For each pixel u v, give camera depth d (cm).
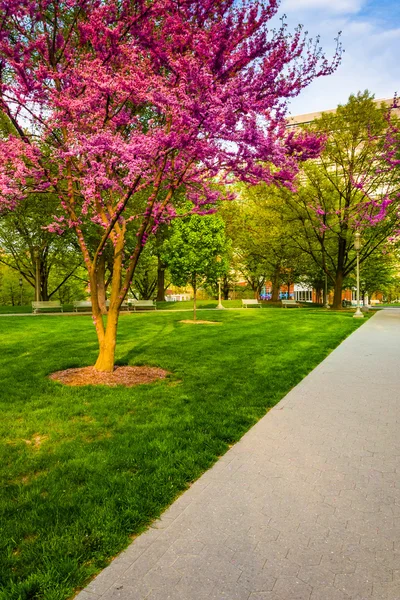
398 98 1245
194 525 295
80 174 784
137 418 522
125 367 819
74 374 759
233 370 793
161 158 660
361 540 275
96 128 638
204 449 427
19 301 5088
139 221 1756
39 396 620
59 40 685
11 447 436
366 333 1370
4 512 311
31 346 1065
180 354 957
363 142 2434
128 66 623
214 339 1195
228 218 3128
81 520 297
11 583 234
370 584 234
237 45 589
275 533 284
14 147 626
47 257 3125
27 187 719
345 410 557
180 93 505
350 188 2380
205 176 716
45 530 288
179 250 1691
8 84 693
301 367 817
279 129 562
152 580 239
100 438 463
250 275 3991
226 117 488
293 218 2673
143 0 588
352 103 2319
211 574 243
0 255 3484
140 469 381
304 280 4175
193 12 602
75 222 753
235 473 376
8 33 616
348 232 2466
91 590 232
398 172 1961
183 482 355
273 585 233
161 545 272
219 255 1741
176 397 615
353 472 376
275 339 1198
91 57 723
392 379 726
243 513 309
